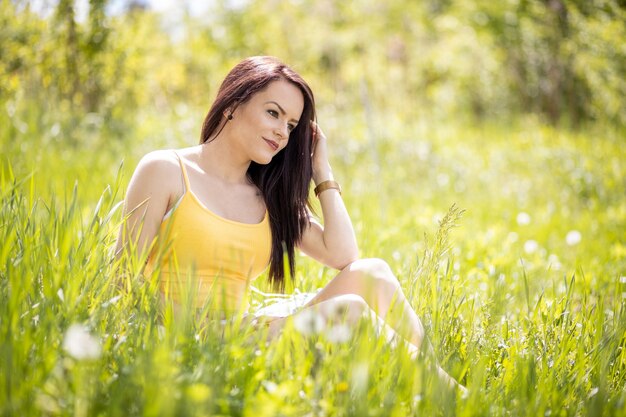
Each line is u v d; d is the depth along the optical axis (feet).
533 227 21.90
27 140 21.47
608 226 21.66
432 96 60.18
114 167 22.38
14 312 6.40
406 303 8.51
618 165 30.71
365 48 57.93
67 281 7.05
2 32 25.23
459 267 12.80
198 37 55.52
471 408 6.61
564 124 48.98
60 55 27.20
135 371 6.04
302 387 6.61
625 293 12.07
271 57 10.02
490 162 34.42
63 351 6.16
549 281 14.30
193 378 6.05
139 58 34.01
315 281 11.86
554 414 7.13
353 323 7.97
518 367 7.86
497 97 61.82
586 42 47.44
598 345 8.77
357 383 6.17
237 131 9.69
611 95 45.60
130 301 7.46
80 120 26.96
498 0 58.29
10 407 5.37
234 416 5.97
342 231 10.57
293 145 10.22
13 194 8.41
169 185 9.11
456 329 9.20
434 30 65.21
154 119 34.12
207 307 7.58
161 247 8.07
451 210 9.11
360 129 36.99
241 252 9.16
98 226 8.02
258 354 6.88
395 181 29.12
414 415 6.58
